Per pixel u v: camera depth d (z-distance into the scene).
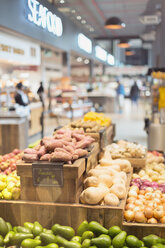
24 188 2.82
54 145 2.88
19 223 2.82
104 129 4.26
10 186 2.94
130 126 12.02
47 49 13.29
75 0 12.88
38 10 10.09
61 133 3.55
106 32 22.58
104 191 2.79
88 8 14.95
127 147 4.27
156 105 7.62
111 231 2.53
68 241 2.46
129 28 21.00
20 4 8.66
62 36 13.47
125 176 3.30
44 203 2.76
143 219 2.65
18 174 2.78
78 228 2.65
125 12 16.19
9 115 7.30
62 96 12.45
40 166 2.71
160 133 6.98
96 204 2.73
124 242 2.45
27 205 2.78
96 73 27.70
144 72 26.97
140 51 40.84
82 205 2.70
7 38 8.65
